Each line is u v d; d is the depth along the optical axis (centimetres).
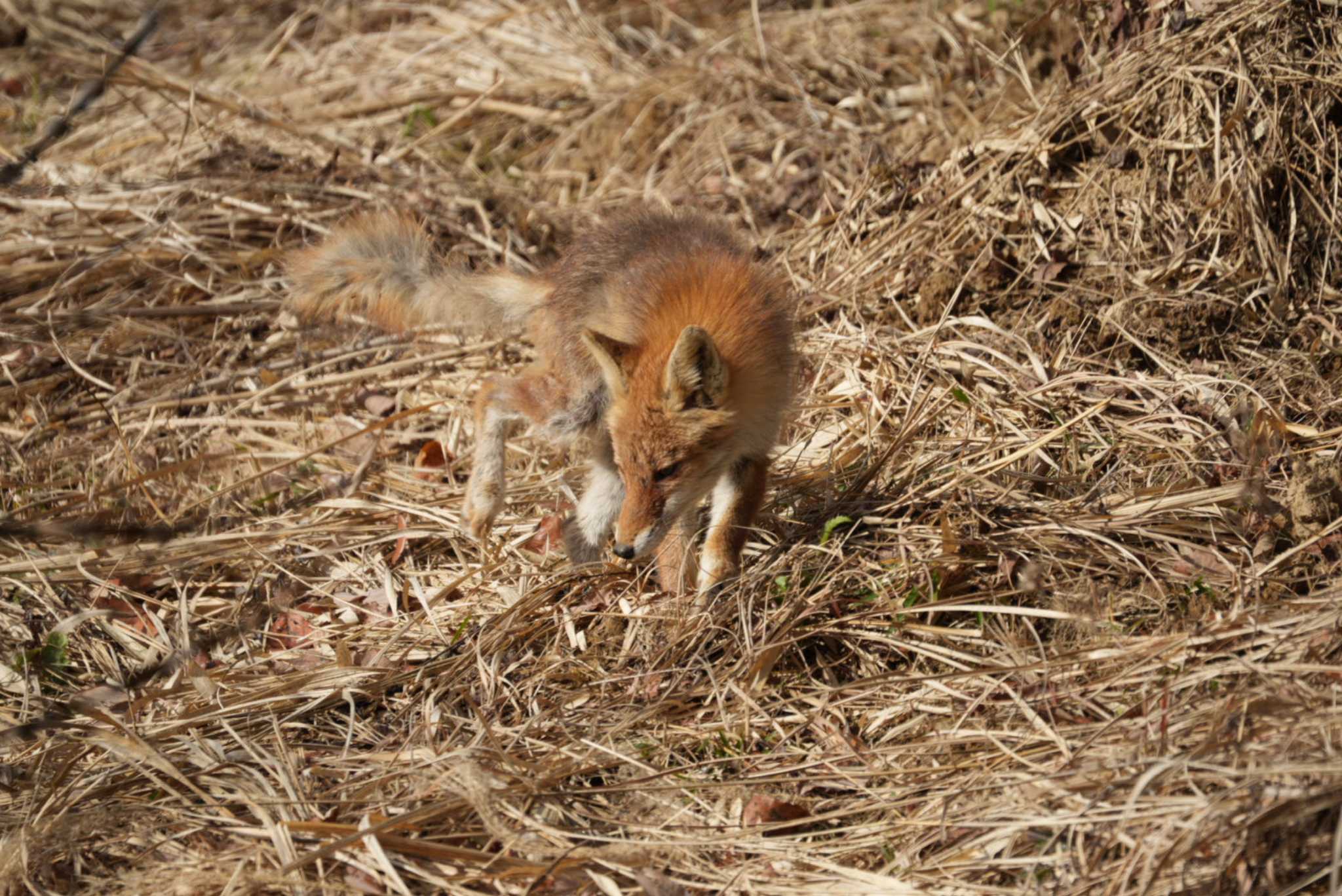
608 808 771
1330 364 1073
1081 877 643
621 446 933
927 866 679
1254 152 1193
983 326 1184
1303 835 622
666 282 996
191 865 723
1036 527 941
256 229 1527
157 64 2008
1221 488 931
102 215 1529
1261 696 702
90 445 1218
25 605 1016
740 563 969
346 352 1359
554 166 1683
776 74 1720
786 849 718
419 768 791
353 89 1864
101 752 848
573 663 909
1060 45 1448
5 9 2153
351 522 1112
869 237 1372
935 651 849
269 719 874
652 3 1972
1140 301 1159
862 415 1117
